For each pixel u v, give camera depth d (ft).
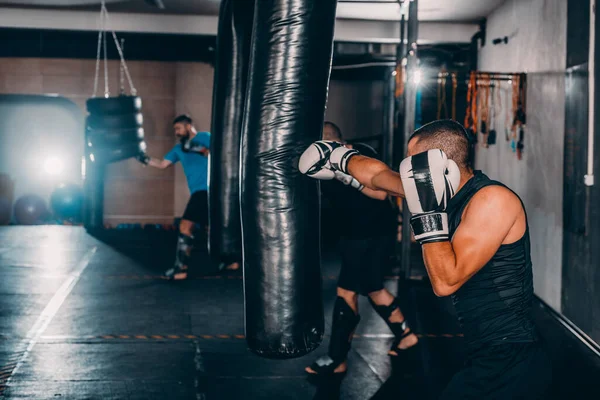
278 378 12.23
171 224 35.76
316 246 8.16
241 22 11.62
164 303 18.17
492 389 6.04
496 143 25.00
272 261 7.91
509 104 23.11
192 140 21.13
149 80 35.14
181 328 15.64
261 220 7.90
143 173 35.55
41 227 35.24
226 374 12.42
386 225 12.71
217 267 23.57
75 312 16.97
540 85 19.43
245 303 8.25
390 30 29.50
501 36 25.22
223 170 12.46
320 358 12.57
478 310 6.20
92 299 18.49
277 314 7.96
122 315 16.76
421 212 5.74
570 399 11.42
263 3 7.96
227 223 12.69
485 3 25.35
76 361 13.00
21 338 14.49
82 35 32.22
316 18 7.82
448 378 12.31
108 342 14.34
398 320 13.44
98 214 34.55
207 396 11.29
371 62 30.94
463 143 6.34
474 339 6.28
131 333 15.10
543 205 18.99
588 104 14.73
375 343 14.58
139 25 29.76
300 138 7.86
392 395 11.43
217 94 12.33
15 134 41.22
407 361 13.30
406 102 20.90
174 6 28.19
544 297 18.92
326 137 11.83
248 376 12.33
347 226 12.33
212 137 12.75
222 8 11.98
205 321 16.33
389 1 23.45
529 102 20.63
